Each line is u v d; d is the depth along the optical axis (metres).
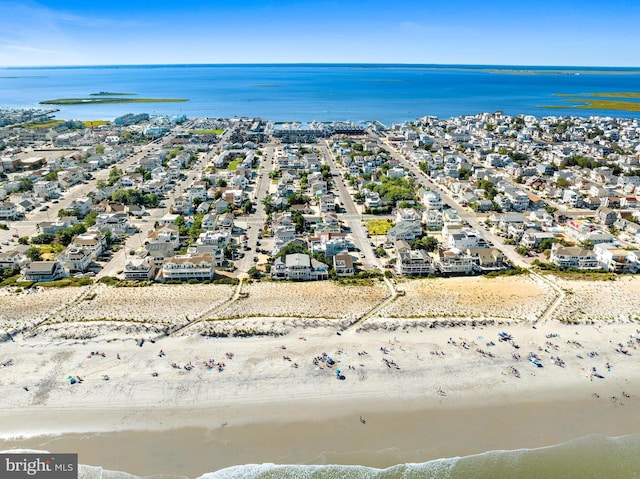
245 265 163.75
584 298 138.50
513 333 122.06
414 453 89.62
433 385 105.50
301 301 136.88
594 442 92.19
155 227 198.38
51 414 96.50
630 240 189.50
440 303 135.88
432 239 176.62
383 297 139.50
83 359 111.38
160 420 95.69
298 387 104.31
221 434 92.88
